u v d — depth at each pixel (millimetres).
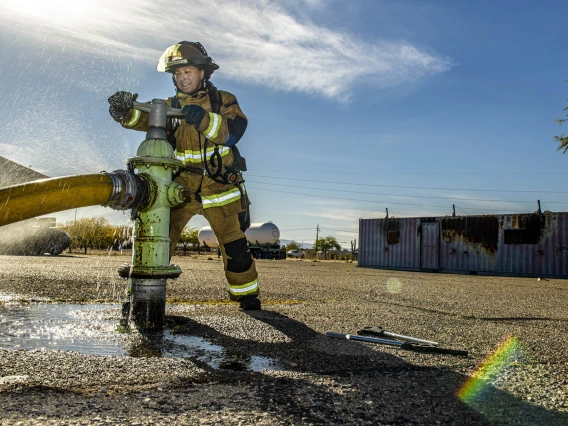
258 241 33875
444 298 5527
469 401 1540
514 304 5105
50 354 1901
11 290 4305
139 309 2621
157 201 2643
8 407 1276
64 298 3877
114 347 2125
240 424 1235
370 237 25734
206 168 3223
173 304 3744
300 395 1502
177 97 3242
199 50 3213
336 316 3359
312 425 1259
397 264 24562
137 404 1352
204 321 2891
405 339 2510
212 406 1362
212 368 1798
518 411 1460
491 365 2043
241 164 3418
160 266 2650
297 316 3262
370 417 1343
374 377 1767
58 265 9453
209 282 6098
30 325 2604
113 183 2414
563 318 3906
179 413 1292
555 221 20266
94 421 1205
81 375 1611
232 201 3395
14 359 1786
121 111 2795
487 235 21875
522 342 2613
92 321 2787
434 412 1415
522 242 20953
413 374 1839
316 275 10172
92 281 5469
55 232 18406
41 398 1363
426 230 23719
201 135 3188
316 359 2016
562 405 1535
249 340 2371
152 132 2746
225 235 3445
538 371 1969
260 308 3566
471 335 2807
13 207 1974
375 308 3996
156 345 2195
